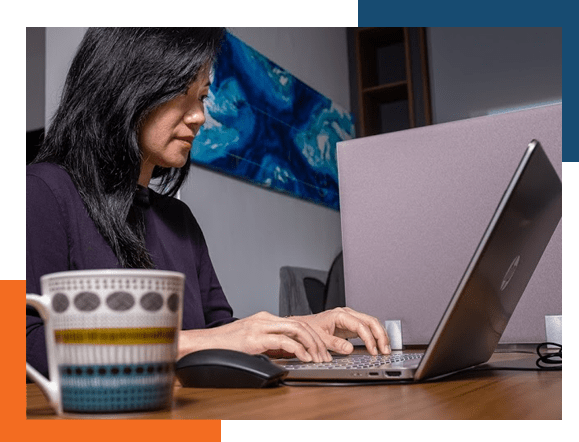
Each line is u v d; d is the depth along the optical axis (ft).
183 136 3.33
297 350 2.10
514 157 3.08
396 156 3.36
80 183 3.10
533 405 1.31
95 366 1.18
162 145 3.29
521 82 11.06
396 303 3.32
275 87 9.07
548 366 2.07
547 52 10.93
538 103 10.88
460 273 3.17
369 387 1.71
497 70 11.27
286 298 8.39
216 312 4.03
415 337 3.26
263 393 1.63
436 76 11.76
